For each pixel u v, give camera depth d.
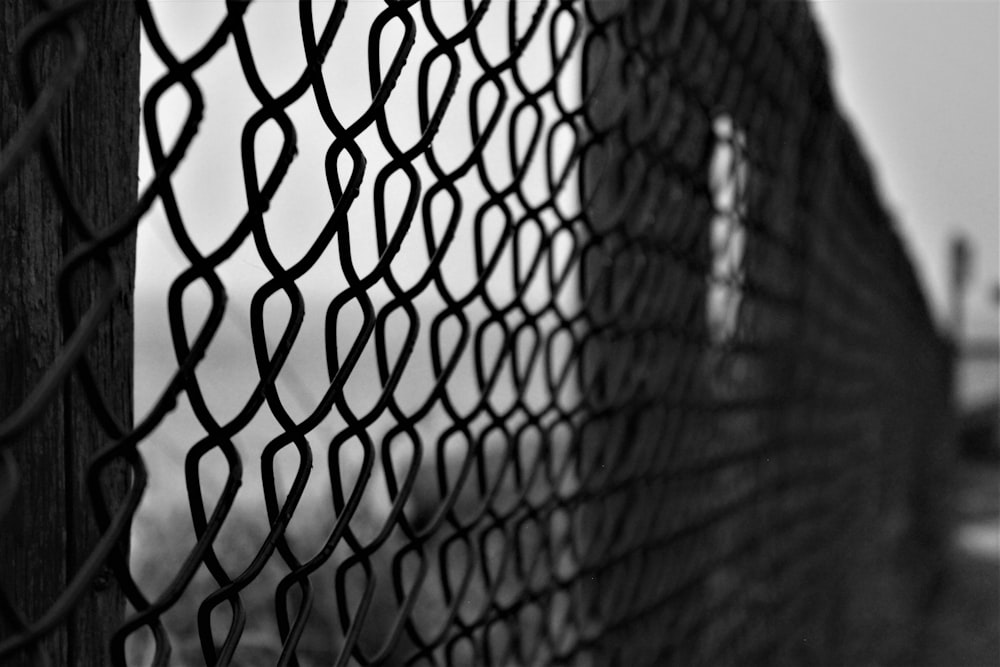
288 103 0.74
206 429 0.73
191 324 1.30
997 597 10.39
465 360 1.67
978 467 25.19
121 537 0.67
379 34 0.84
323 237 0.79
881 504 6.69
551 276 1.34
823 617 3.84
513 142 1.17
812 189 3.12
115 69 0.79
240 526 2.15
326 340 0.85
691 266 2.02
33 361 0.75
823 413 3.72
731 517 2.51
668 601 2.03
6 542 0.75
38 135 0.54
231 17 0.67
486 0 1.00
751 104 2.28
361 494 0.93
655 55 1.58
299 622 0.87
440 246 1.02
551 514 1.50
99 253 0.61
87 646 0.81
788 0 2.48
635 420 1.80
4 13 0.71
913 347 9.61
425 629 2.23
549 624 1.52
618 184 1.55
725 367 2.28
